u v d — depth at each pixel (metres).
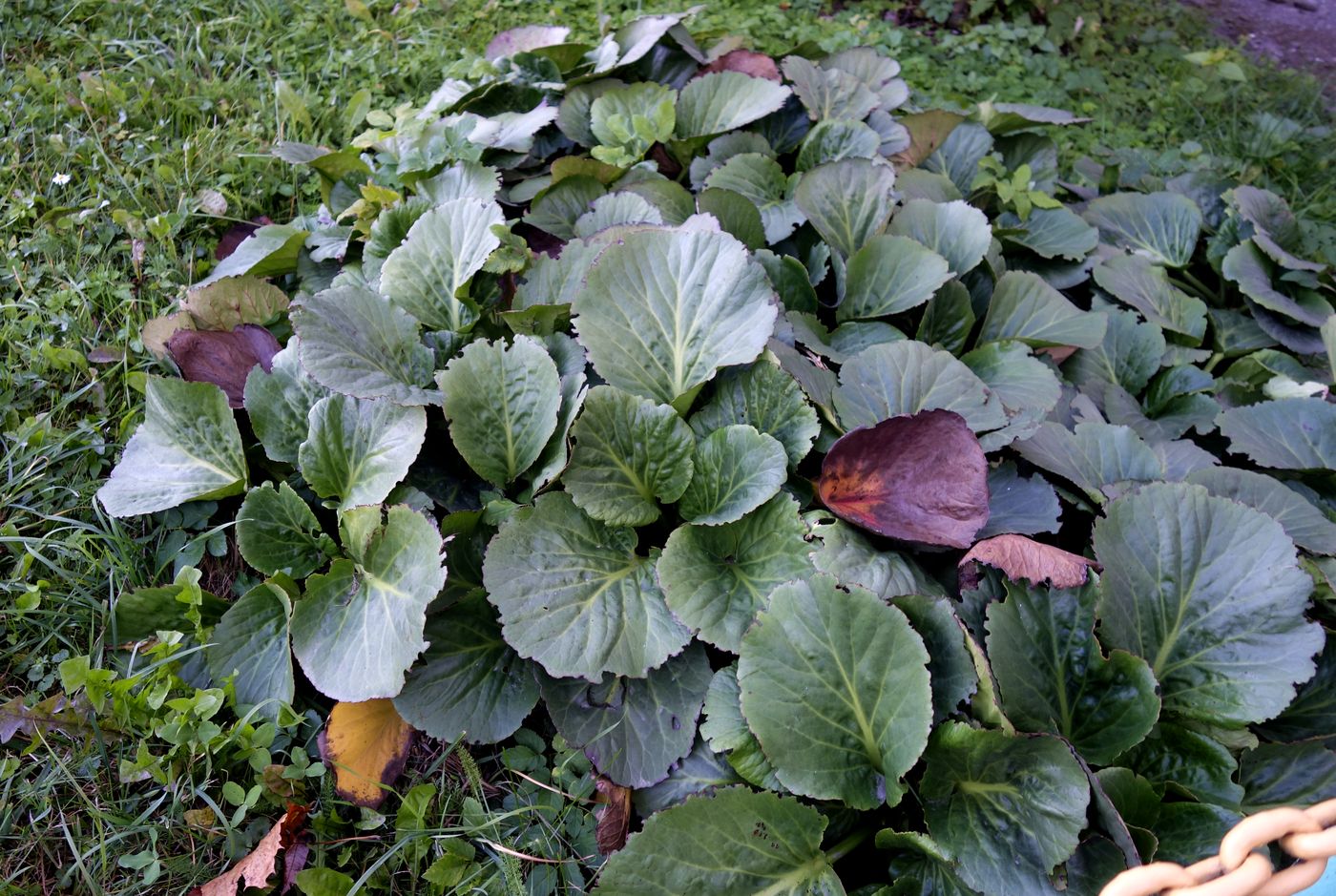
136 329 2.83
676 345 2.49
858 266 3.05
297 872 1.90
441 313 2.69
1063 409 2.88
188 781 1.98
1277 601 2.10
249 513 2.26
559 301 2.72
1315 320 3.47
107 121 3.52
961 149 3.91
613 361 2.44
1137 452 2.60
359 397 2.21
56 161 3.30
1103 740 2.01
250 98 3.79
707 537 2.29
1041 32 5.04
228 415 2.45
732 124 3.56
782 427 2.39
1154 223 3.91
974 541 2.32
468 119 3.17
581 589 2.14
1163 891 1.14
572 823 2.02
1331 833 1.11
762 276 2.45
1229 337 3.55
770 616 1.97
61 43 3.78
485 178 3.04
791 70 3.79
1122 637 2.14
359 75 4.04
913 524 2.21
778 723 1.91
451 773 2.12
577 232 3.04
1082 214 3.98
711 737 1.97
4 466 2.46
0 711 2.00
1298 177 4.55
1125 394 3.16
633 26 3.96
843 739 1.94
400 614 2.05
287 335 2.89
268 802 2.00
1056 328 3.11
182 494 2.35
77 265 2.99
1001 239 3.59
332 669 2.07
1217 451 3.10
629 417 2.31
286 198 3.53
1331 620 2.37
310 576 2.18
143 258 3.08
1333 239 4.14
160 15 4.05
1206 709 2.09
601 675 2.04
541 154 3.65
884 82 4.07
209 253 3.23
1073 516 2.63
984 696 1.92
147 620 2.24
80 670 1.96
